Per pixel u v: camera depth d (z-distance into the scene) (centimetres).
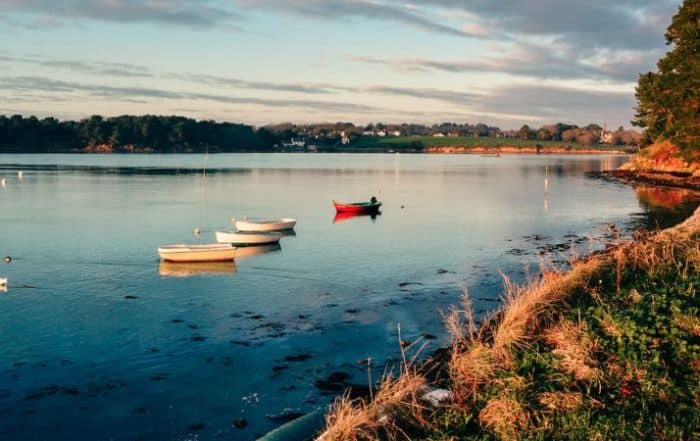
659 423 784
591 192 6669
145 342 1675
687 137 7138
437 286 2302
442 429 855
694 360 904
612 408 830
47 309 2008
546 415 845
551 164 15575
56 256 2944
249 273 2572
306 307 2022
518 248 3148
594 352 959
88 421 1220
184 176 9881
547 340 1066
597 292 1310
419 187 7881
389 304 2044
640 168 9375
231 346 1639
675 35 7300
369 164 15925
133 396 1330
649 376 874
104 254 3008
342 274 2541
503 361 1017
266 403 1286
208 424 1200
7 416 1241
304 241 3475
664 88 7312
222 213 4912
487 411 874
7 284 2361
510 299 1527
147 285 2355
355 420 880
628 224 4050
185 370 1474
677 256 1477
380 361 1509
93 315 1934
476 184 8350
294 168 13350
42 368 1493
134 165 13600
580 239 3434
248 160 18275
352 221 4425
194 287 2319
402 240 3478
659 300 1080
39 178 8919
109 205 5397
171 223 4244
